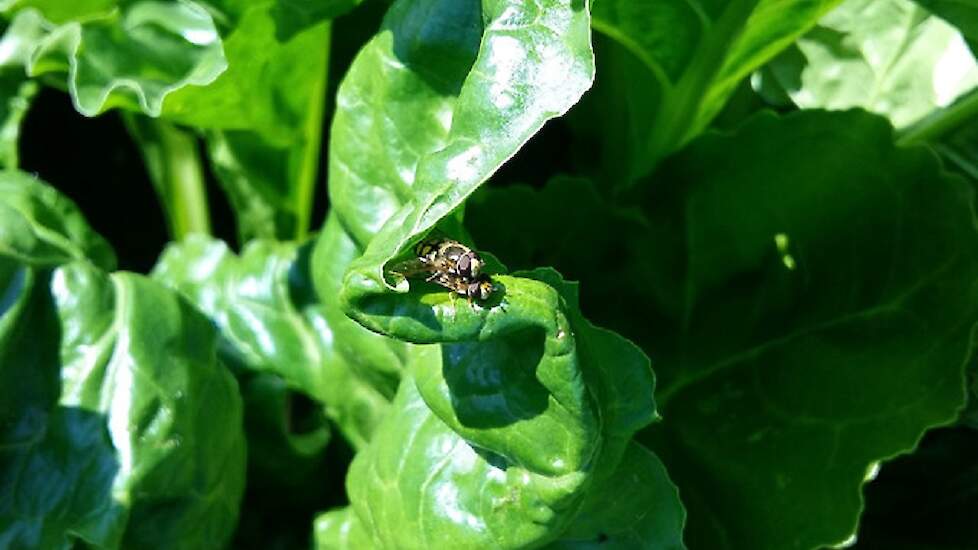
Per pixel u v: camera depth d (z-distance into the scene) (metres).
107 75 0.23
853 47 0.26
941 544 0.27
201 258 0.27
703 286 0.26
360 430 0.26
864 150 0.25
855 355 0.25
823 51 0.26
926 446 0.28
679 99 0.25
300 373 0.26
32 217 0.24
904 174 0.25
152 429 0.22
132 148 0.32
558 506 0.20
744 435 0.25
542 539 0.20
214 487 0.23
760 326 0.25
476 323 0.18
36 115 0.31
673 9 0.23
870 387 0.24
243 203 0.28
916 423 0.24
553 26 0.18
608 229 0.26
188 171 0.29
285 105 0.25
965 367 0.24
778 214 0.25
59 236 0.23
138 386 0.22
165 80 0.23
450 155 0.18
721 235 0.26
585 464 0.19
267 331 0.26
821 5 0.22
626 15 0.23
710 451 0.25
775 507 0.24
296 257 0.26
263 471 0.26
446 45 0.21
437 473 0.21
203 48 0.24
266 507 0.26
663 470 0.21
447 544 0.21
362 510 0.23
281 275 0.26
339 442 0.26
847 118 0.25
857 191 0.25
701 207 0.26
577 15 0.18
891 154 0.25
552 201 0.26
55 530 0.22
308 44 0.25
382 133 0.21
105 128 0.32
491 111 0.18
